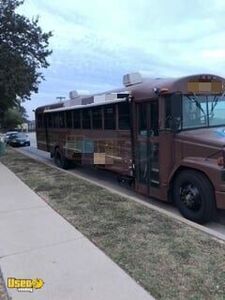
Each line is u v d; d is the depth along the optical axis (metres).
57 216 7.38
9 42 20.61
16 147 36.00
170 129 8.01
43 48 21.94
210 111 8.13
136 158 9.59
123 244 5.67
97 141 12.30
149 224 6.68
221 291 4.18
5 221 7.15
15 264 5.07
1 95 20.91
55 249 5.57
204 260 5.02
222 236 6.14
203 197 7.23
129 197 9.14
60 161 16.47
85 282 4.48
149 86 8.87
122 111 10.34
